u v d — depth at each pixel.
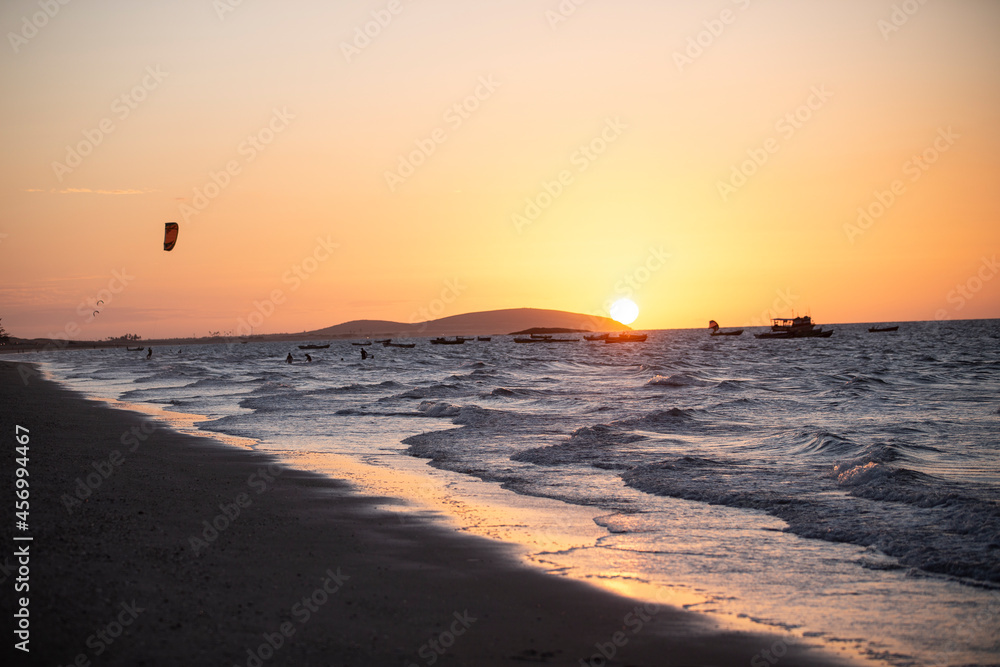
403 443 19.62
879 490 12.65
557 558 8.99
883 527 10.40
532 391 36.44
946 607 7.40
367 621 6.61
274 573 7.95
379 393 37.50
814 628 6.83
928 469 15.10
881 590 7.92
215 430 22.34
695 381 43.69
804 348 107.06
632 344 167.25
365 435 21.30
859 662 6.11
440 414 26.94
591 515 11.41
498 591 7.65
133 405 31.45
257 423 24.36
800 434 19.22
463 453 17.78
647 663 5.93
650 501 12.46
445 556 8.95
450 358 99.88
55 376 62.59
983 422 23.14
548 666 5.79
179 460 16.14
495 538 9.90
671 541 9.88
